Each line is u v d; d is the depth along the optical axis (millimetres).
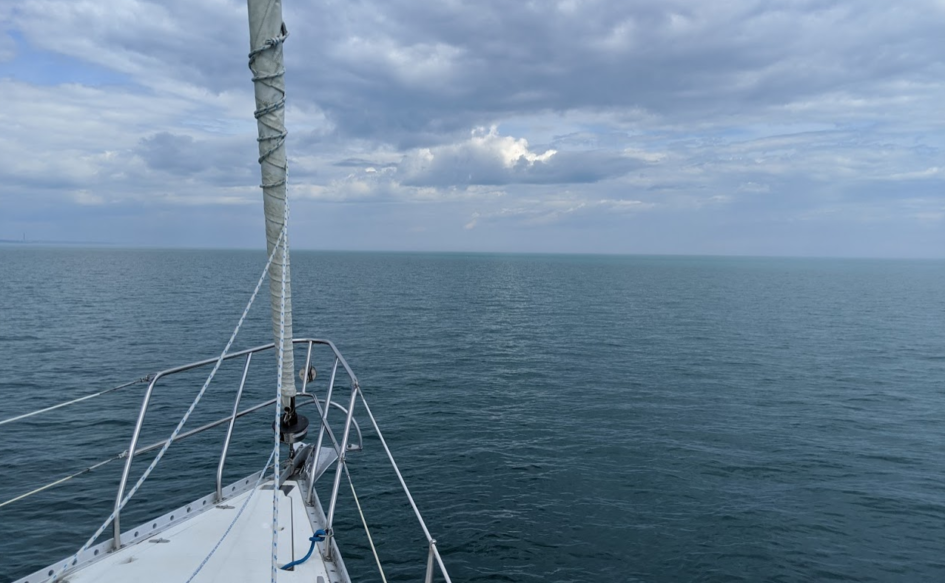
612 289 118750
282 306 5273
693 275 193750
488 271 196500
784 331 57406
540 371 36094
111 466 18938
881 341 51875
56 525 15141
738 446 22594
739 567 14414
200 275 130500
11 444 20656
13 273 125375
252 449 20750
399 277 146000
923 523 16734
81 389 28891
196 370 33344
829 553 15102
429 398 28969
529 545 15148
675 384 33094
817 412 27797
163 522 6414
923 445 23297
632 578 13914
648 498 17906
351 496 17547
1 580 12820
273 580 4895
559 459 20891
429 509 16922
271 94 4859
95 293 82438
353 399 7324
